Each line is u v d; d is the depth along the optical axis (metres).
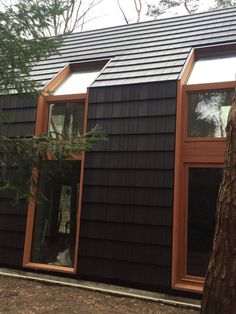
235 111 2.60
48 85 6.94
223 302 2.33
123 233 5.73
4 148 4.56
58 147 4.64
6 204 6.74
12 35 4.67
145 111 5.92
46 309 4.72
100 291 5.69
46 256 6.46
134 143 5.91
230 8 7.91
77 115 6.60
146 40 7.63
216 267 2.41
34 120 6.68
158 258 5.43
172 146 5.61
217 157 5.46
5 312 4.54
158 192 5.60
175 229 5.40
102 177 6.04
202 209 5.46
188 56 6.46
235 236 2.37
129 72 6.50
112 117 6.14
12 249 6.55
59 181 6.61
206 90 5.72
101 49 7.84
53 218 6.55
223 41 6.59
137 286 5.52
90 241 5.94
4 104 6.99
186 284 5.31
